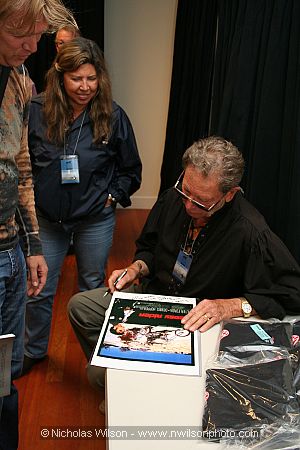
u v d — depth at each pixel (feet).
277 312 4.59
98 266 7.54
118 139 7.08
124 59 14.64
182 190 4.86
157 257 5.60
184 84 12.59
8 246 4.04
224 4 9.48
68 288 10.41
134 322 4.25
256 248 4.81
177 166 13.16
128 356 3.75
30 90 4.18
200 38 11.48
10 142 3.78
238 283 5.12
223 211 4.96
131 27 14.32
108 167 7.27
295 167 6.50
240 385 3.41
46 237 7.01
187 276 5.18
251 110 7.87
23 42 3.21
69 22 3.43
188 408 3.25
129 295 4.77
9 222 4.04
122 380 3.49
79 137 6.78
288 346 3.95
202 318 4.30
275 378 3.49
